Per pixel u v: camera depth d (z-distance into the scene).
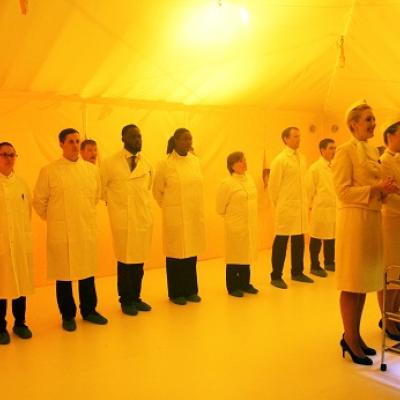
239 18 3.84
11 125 4.34
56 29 3.53
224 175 5.84
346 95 5.86
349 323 2.86
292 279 4.82
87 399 2.48
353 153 2.76
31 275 3.38
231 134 5.84
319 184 4.99
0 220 3.20
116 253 3.85
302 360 2.90
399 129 3.13
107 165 3.81
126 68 4.29
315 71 5.28
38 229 4.59
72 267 3.49
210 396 2.48
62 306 3.55
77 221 3.50
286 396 2.46
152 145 5.18
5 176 3.25
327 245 5.23
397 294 3.19
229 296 4.30
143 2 3.43
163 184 4.10
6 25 3.36
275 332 3.38
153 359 2.96
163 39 3.93
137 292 3.97
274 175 4.61
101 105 4.78
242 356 2.97
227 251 4.28
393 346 3.03
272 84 5.36
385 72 4.97
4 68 3.90
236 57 4.52
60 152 4.59
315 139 6.71
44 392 2.56
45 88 4.33
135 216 3.81
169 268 4.14
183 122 5.40
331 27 4.30
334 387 2.55
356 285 2.73
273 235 6.50
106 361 2.95
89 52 3.91
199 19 3.76
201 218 4.18
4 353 3.10
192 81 4.84
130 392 2.54
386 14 3.97
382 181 2.74
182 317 3.75
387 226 3.13
